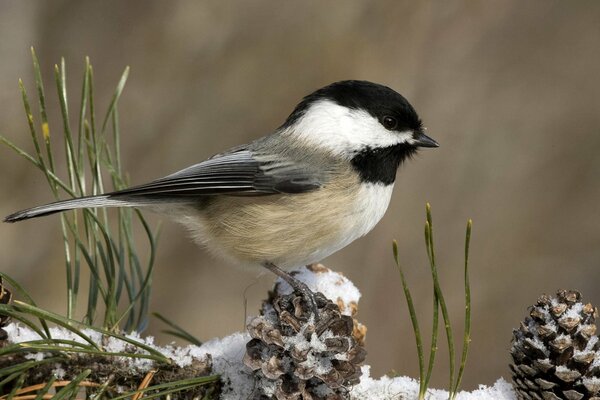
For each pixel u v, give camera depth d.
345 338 4.09
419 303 11.54
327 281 5.47
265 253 6.47
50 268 10.52
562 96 12.94
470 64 12.81
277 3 12.33
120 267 5.02
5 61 11.45
